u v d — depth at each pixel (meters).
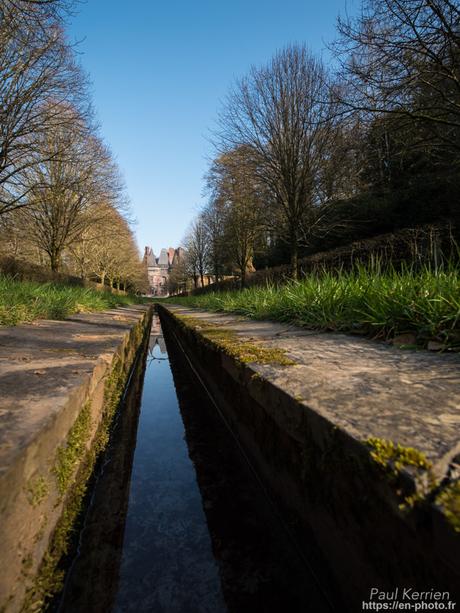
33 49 8.97
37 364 2.00
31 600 0.91
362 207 14.03
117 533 1.49
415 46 6.22
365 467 0.78
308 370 1.59
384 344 2.24
